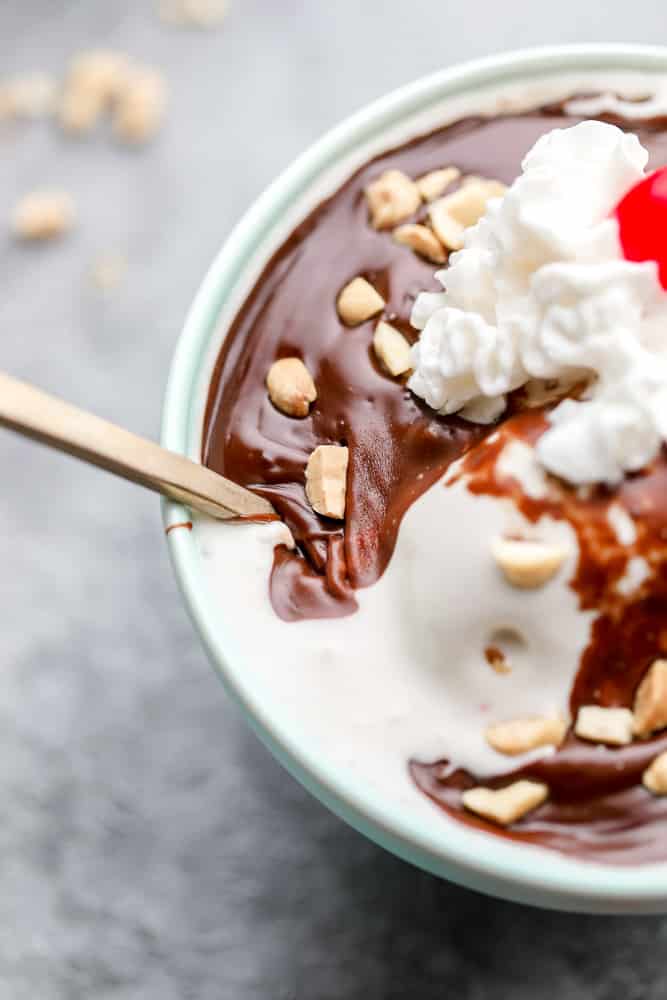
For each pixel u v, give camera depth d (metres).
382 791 0.37
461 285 0.39
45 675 0.50
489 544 0.37
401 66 0.55
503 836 0.37
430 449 0.39
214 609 0.38
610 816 0.37
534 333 0.38
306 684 0.38
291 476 0.40
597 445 0.37
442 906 0.46
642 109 0.42
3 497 0.52
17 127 0.56
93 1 0.58
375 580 0.39
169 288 0.54
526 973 0.46
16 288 0.54
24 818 0.49
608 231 0.38
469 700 0.38
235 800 0.48
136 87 0.56
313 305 0.41
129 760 0.49
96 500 0.52
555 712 0.37
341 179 0.42
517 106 0.43
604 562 0.37
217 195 0.55
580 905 0.37
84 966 0.47
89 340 0.54
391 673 0.38
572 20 0.54
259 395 0.41
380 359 0.40
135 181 0.55
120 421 0.53
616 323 0.37
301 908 0.47
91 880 0.48
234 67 0.56
